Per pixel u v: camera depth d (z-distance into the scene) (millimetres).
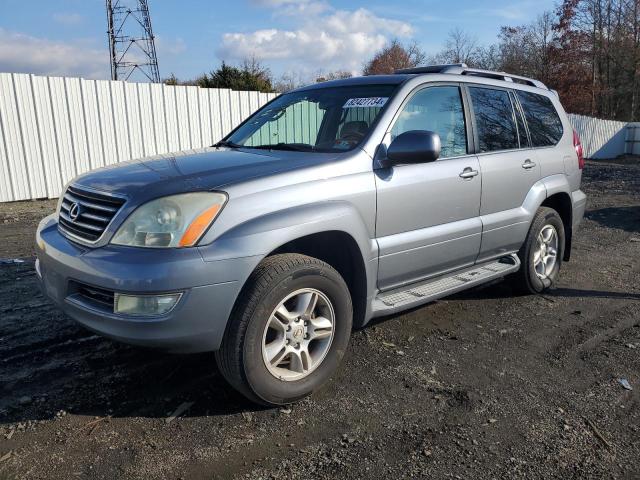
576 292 5422
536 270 5227
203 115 12820
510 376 3607
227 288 2836
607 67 39875
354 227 3385
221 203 2904
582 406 3246
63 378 3459
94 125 11211
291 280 3047
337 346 3361
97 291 2902
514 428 3002
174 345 2803
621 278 5938
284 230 3012
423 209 3881
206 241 2828
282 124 4398
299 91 4688
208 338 2854
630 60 38438
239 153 3773
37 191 10680
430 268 4094
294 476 2574
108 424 2969
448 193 4059
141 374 3527
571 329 4445
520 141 4965
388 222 3654
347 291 3371
